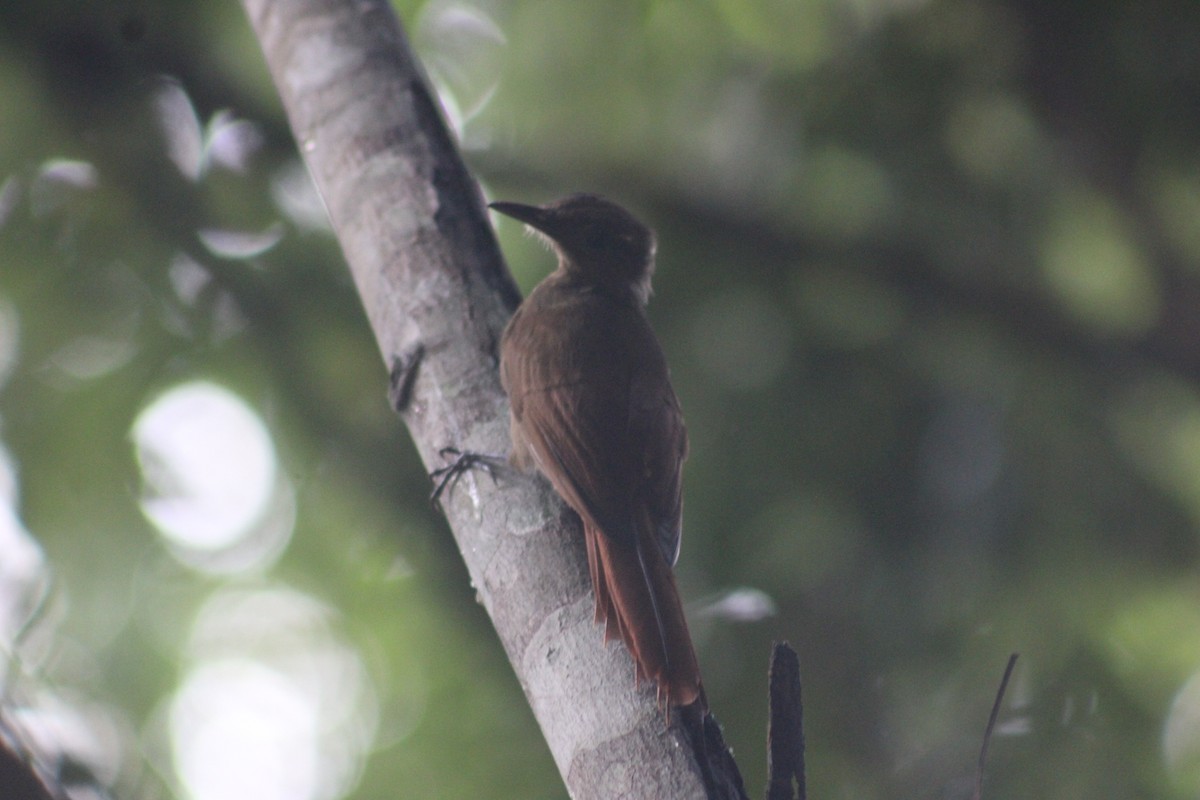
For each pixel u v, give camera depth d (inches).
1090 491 533.6
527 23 537.0
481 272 263.7
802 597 488.1
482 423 247.0
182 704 499.8
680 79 536.1
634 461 269.7
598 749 193.6
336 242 496.7
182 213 491.5
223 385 486.9
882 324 536.1
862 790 453.1
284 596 506.9
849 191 528.1
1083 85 499.5
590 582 221.1
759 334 530.0
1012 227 526.3
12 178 482.3
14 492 474.6
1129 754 467.5
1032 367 546.0
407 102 282.0
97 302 480.7
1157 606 520.7
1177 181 507.8
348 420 489.1
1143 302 540.4
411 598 495.2
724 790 186.4
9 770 189.3
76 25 487.8
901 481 516.7
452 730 463.8
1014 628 499.2
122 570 486.0
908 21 505.0
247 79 510.0
